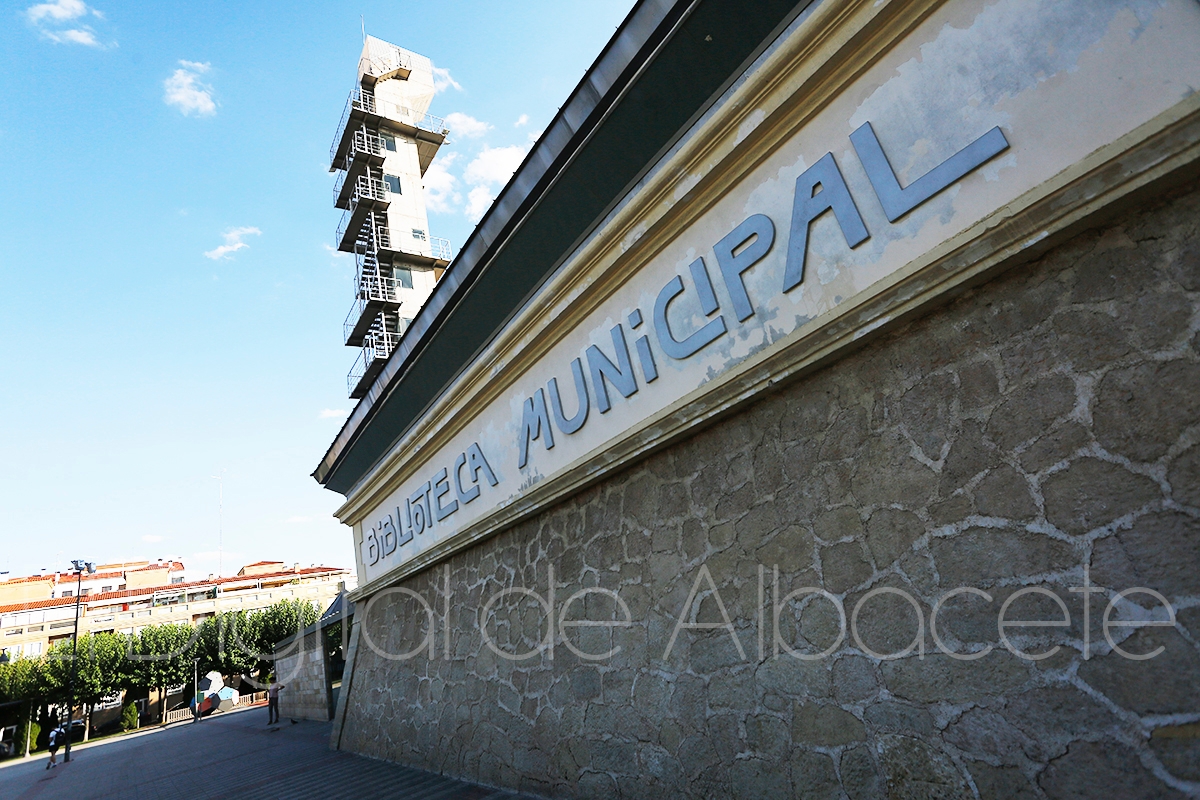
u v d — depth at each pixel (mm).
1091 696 2072
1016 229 2258
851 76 2801
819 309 2916
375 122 30797
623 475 4332
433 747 6465
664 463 3980
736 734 3250
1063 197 2131
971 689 2373
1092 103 2100
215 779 9586
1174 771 1875
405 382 7293
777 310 3117
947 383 2570
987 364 2455
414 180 31016
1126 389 2090
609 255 4129
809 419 3104
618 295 4199
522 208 4965
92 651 38219
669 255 3783
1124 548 2047
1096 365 2166
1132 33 2027
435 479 6992
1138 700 1969
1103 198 2064
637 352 4016
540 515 5258
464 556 6531
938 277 2482
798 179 3027
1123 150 1976
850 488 2881
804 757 2908
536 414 5105
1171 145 1910
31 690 36281
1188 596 1896
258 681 42312
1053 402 2258
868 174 2736
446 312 6160
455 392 6215
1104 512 2102
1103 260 2178
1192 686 1862
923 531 2588
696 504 3697
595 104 4184
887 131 2680
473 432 6184
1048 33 2221
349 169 30469
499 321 5859
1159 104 1948
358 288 28656
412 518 7645
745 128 3201
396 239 29094
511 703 5242
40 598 61344
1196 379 1943
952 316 2582
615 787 3996
